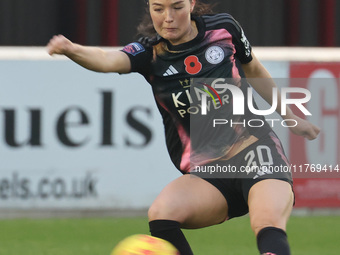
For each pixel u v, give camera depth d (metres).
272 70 31.95
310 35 35.12
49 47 12.60
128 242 11.76
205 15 14.20
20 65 31.20
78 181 31.48
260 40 34.84
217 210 13.63
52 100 31.33
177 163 14.33
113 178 31.64
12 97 31.19
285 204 12.82
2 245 24.88
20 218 31.11
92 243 25.38
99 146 31.52
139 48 13.78
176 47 13.74
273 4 34.88
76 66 31.34
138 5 34.41
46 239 26.20
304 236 27.41
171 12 13.31
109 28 34.50
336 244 25.84
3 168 31.14
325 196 32.03
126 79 31.52
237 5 34.62
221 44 13.88
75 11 34.53
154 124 31.70
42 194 31.36
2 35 34.28
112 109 31.52
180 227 13.48
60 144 31.38
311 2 35.06
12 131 31.20
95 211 31.61
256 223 12.66
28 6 34.44
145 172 31.77
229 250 24.17
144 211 31.84
